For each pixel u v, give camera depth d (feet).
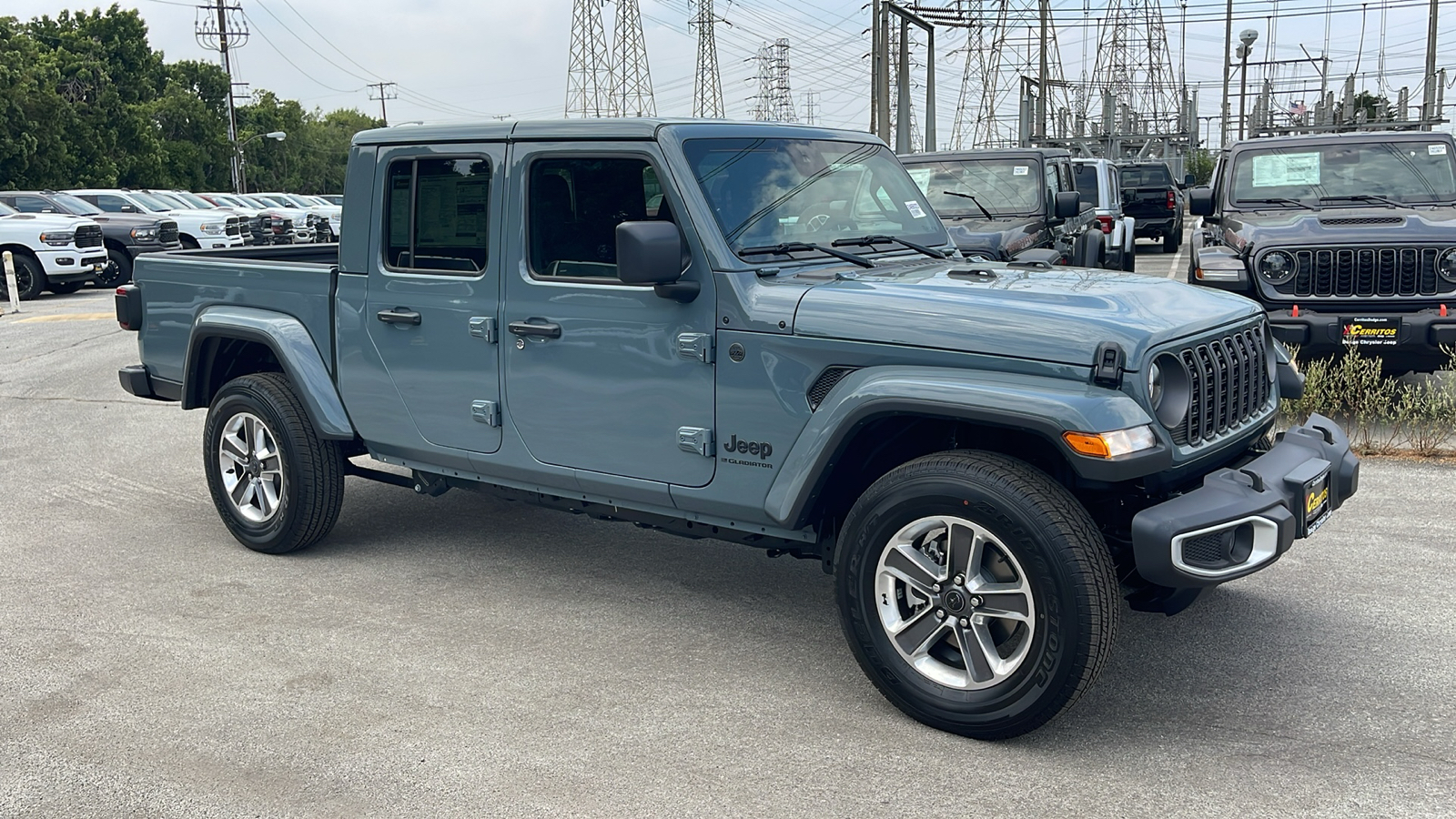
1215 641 14.69
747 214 14.05
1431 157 30.19
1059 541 11.23
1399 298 25.22
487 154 15.44
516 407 15.52
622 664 14.46
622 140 14.21
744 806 11.01
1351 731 12.26
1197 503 11.47
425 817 10.94
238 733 12.71
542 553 19.06
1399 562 17.29
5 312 58.49
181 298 19.81
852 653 13.87
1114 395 11.26
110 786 11.59
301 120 368.07
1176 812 10.74
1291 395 15.02
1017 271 14.69
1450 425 25.14
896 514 12.22
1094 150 141.49
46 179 153.07
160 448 27.50
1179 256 82.07
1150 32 216.54
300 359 17.78
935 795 11.14
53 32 232.53
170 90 245.04
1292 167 30.78
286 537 18.51
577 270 14.75
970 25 122.01
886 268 14.60
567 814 10.93
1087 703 13.07
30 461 26.17
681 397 13.96
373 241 16.84
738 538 14.58
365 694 13.64
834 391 12.67
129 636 15.56
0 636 15.61
